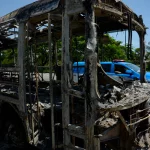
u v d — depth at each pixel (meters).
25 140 5.02
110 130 3.73
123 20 5.05
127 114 4.23
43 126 4.79
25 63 4.59
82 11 3.37
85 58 3.28
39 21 4.82
